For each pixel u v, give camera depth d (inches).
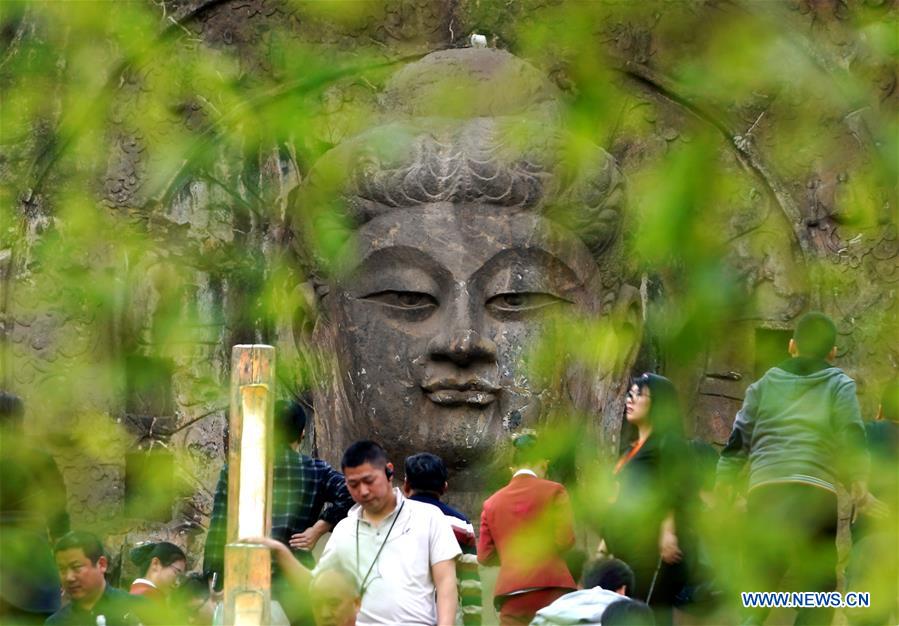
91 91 1784.0
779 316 1829.5
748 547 999.6
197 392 1849.2
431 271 1632.6
